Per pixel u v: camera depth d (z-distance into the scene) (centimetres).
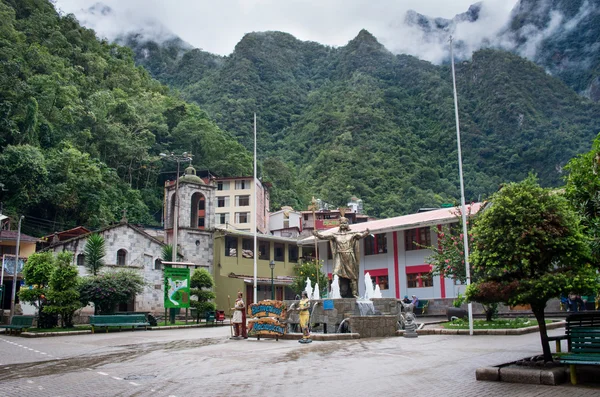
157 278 4259
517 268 1035
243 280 4619
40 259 2823
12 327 2511
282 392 877
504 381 912
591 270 988
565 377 905
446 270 2645
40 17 9662
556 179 10431
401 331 1970
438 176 11200
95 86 9069
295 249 5344
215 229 4812
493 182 10844
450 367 1095
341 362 1217
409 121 13288
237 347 1623
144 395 888
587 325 1002
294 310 2147
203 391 908
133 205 6906
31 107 6153
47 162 5888
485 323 2148
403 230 4059
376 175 10731
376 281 4178
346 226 2405
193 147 8800
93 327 2588
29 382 1070
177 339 2053
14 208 5344
